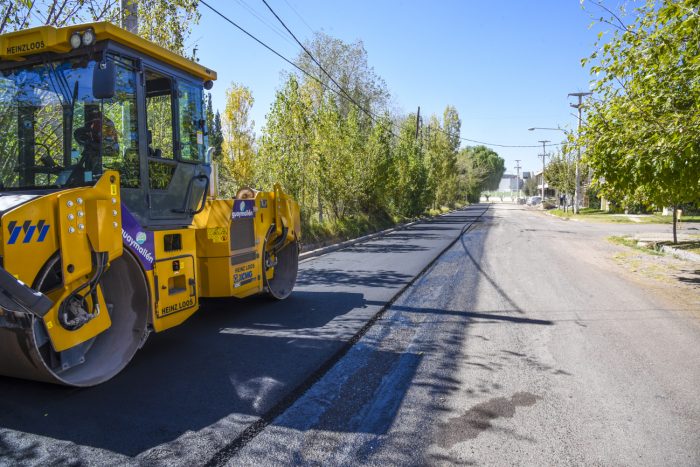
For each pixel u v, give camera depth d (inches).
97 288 174.9
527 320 278.4
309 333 249.3
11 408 157.2
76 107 182.4
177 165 223.1
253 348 223.9
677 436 144.1
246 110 930.1
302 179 703.7
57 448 133.2
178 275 208.4
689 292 359.9
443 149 2319.1
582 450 135.9
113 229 171.5
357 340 238.4
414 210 1445.6
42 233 151.9
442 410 161.0
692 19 272.8
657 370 199.0
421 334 249.8
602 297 340.8
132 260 184.7
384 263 512.4
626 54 327.9
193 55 399.5
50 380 163.8
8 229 143.1
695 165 339.3
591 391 177.2
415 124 1695.4
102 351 184.4
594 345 232.7
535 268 475.2
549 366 203.3
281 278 338.0
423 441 140.5
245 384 180.5
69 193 157.9
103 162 183.0
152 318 192.7
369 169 967.6
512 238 819.4
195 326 261.9
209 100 466.6
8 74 190.1
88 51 179.6
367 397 170.7
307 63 1419.8
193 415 154.7
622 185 408.2
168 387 176.9
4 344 154.2
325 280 409.4
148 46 199.6
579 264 505.7
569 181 1791.3
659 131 330.3
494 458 131.6
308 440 140.3
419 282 399.2
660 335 249.6
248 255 278.4
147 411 156.8
